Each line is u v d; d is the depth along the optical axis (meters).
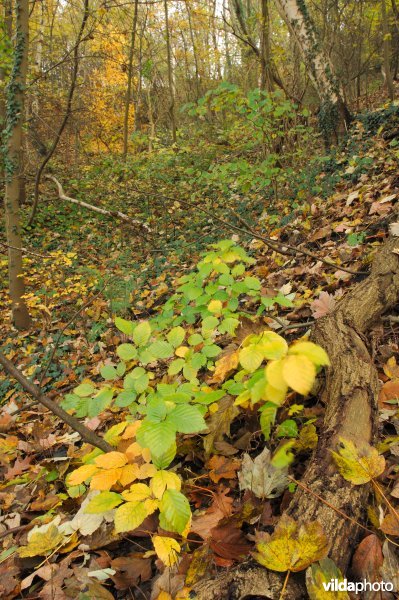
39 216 8.85
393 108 6.97
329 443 1.47
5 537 1.93
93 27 7.84
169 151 9.04
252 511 1.48
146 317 4.67
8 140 5.27
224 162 7.78
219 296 2.06
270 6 12.16
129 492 1.51
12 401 3.92
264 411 1.56
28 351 4.83
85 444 2.51
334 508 1.27
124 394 1.70
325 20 10.52
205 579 1.23
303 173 6.24
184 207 7.66
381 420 1.77
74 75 8.03
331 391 1.75
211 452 1.89
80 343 4.66
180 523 1.25
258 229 5.57
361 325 2.26
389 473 1.51
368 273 2.99
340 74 11.55
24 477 2.39
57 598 1.47
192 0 11.66
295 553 1.12
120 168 9.58
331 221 4.51
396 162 4.95
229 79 14.24
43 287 6.22
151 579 1.46
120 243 7.50
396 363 2.16
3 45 6.62
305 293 3.24
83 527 1.70
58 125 12.31
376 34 12.75
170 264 5.88
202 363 1.89
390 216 3.60
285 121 6.68
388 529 1.22
